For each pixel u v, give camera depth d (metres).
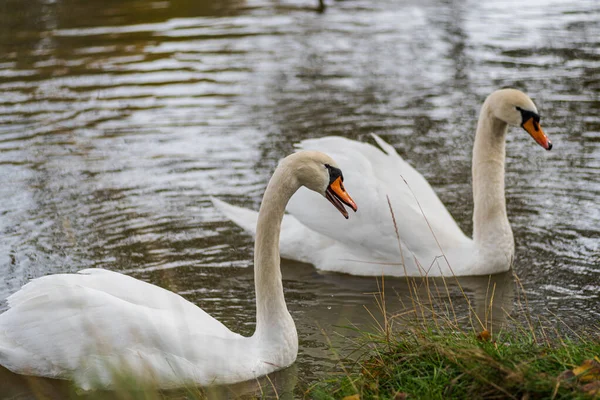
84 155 17.09
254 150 17.20
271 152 17.06
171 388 9.44
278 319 9.98
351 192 13.34
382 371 8.97
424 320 9.82
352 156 13.74
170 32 25.39
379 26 25.81
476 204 13.02
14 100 20.05
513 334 9.79
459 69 21.70
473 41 23.97
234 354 9.67
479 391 8.01
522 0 28.31
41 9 28.36
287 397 9.33
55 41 24.61
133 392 8.80
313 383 9.56
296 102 19.73
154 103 19.83
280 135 17.86
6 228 14.03
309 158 9.88
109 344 9.31
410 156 16.73
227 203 14.68
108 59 22.92
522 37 24.12
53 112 19.33
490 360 8.07
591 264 12.82
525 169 16.34
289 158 9.88
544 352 8.68
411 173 14.13
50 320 9.48
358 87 20.62
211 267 12.97
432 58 22.64
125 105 19.72
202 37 24.86
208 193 15.41
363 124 18.33
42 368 9.57
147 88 20.77
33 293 9.67
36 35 25.27
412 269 13.10
